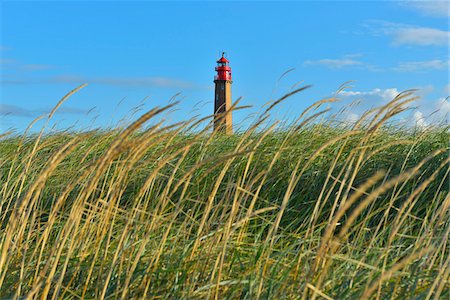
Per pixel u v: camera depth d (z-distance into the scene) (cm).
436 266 282
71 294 271
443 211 267
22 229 281
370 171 496
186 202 446
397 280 240
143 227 312
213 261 290
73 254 303
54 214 274
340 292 249
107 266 292
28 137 675
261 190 470
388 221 427
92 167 262
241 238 333
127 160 297
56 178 490
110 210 280
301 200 462
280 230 427
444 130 635
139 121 234
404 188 468
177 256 299
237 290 265
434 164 505
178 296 263
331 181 484
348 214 446
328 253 260
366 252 283
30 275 296
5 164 532
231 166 491
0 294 271
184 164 513
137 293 263
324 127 610
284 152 509
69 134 633
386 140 581
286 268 289
